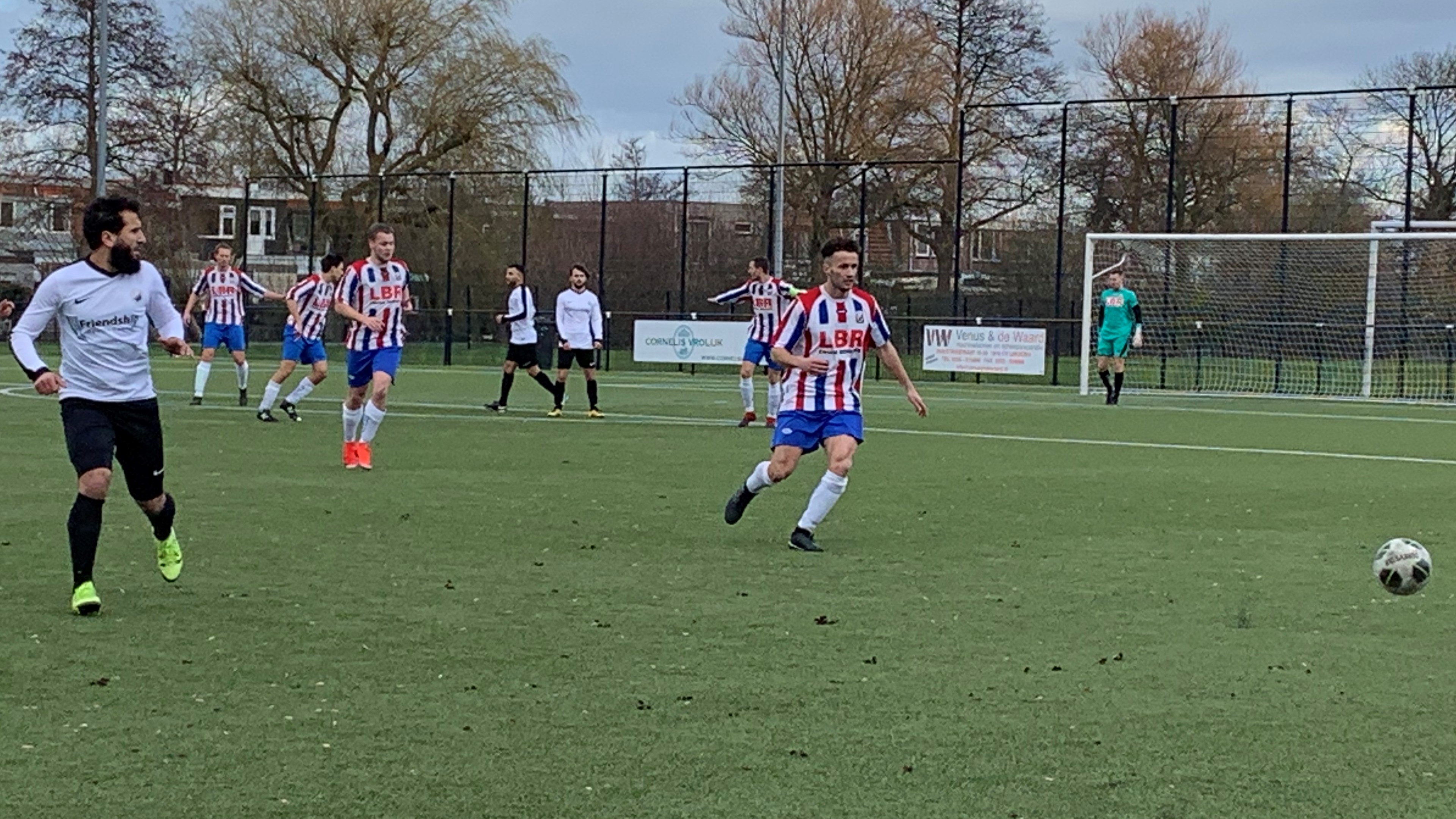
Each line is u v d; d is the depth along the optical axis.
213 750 4.45
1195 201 35.19
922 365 31.67
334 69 40.25
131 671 5.40
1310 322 27.50
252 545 8.29
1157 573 7.74
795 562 7.99
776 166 32.62
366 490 10.81
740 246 35.28
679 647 5.91
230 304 19.44
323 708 4.93
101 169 32.19
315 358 17.05
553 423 17.48
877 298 33.59
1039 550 8.46
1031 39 43.03
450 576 7.43
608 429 16.66
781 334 8.51
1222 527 9.48
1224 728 4.81
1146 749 4.57
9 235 41.34
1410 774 4.34
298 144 40.84
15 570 7.39
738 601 6.88
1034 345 29.36
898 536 8.98
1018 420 18.92
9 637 5.93
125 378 6.65
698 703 5.05
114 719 4.77
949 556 8.23
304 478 11.52
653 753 4.47
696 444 14.86
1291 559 8.23
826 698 5.13
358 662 5.59
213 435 15.09
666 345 32.31
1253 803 4.07
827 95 42.22
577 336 18.56
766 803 4.02
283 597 6.83
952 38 43.47
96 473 6.43
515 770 4.29
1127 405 22.84
